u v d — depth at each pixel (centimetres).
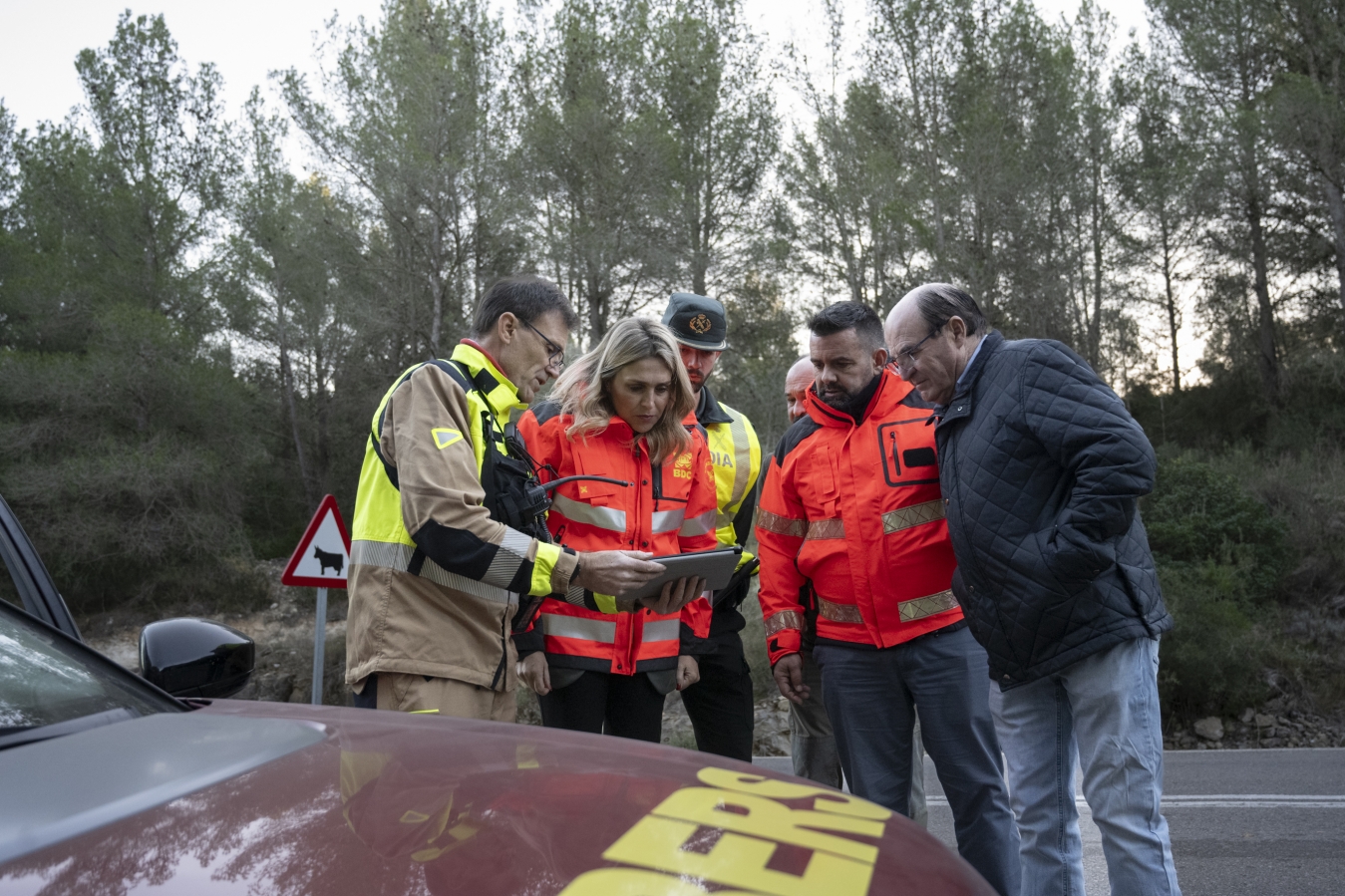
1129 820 222
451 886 86
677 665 293
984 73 1730
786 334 1827
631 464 282
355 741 131
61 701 137
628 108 1831
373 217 1878
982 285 1620
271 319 2391
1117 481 216
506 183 1773
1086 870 404
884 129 1750
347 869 88
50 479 1870
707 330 323
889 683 283
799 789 125
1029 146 1773
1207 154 1830
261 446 2244
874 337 291
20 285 2114
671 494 286
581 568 210
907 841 110
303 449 2439
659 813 108
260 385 2442
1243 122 1716
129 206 2214
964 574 244
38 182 2273
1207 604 970
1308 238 1955
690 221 1800
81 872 84
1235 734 902
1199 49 1922
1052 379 231
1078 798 534
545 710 282
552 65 1822
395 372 2153
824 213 1761
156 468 1917
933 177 1709
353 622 218
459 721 152
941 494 272
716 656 315
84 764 110
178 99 2319
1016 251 1683
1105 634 222
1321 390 1916
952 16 1719
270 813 100
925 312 252
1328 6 1786
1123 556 228
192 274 2288
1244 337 2133
